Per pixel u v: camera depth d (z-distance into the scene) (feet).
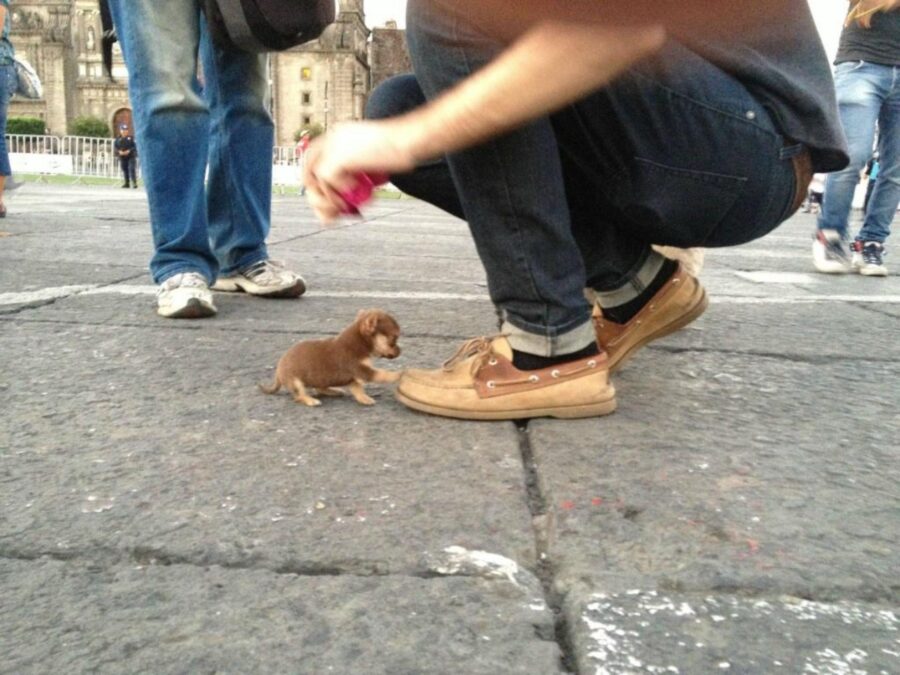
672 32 4.22
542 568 4.23
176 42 10.10
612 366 7.72
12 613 3.66
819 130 6.41
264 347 8.87
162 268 10.53
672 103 5.95
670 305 7.62
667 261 7.63
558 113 6.22
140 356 8.29
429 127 4.60
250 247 12.17
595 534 4.51
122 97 235.20
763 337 10.35
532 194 6.14
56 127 230.07
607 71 4.17
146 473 5.26
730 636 3.59
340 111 230.07
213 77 11.57
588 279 7.54
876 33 17.42
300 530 4.51
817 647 3.54
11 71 25.71
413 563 4.17
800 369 8.64
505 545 4.39
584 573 4.08
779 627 3.67
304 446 5.85
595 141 6.31
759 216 6.73
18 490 4.96
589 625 3.63
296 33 10.53
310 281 14.60
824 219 19.06
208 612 3.70
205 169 10.92
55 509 4.71
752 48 6.19
